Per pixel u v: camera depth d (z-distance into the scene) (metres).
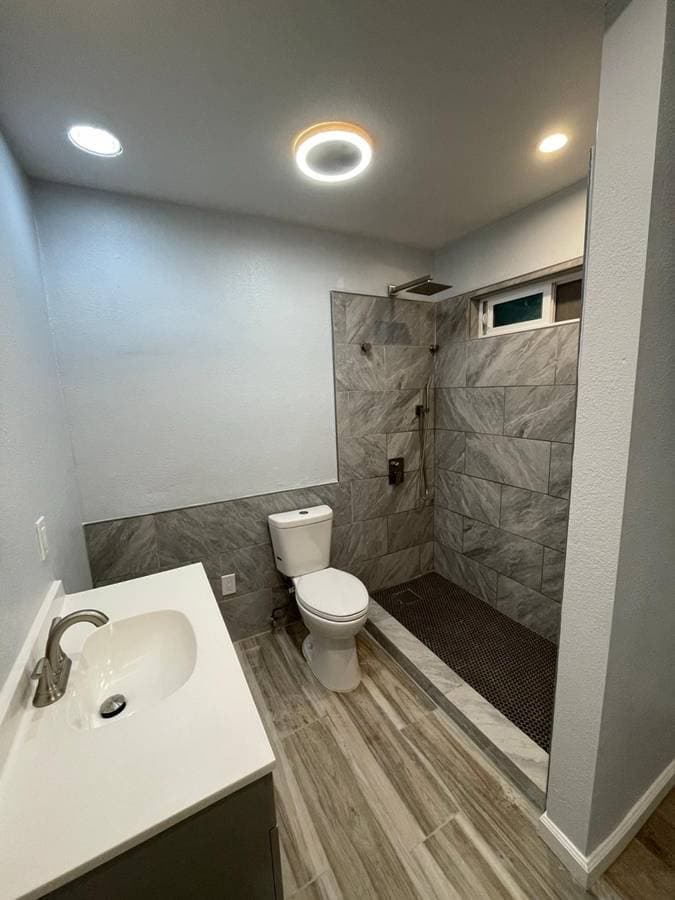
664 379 0.88
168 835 0.61
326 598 1.84
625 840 1.15
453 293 2.45
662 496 0.96
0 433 0.92
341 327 2.26
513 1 0.91
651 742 1.19
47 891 0.53
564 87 1.17
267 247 2.01
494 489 2.33
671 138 0.75
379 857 1.16
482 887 1.08
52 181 1.55
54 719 0.78
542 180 1.70
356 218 2.02
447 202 1.88
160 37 0.95
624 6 0.75
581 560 0.98
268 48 1.00
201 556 2.03
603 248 0.84
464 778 1.39
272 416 2.13
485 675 1.83
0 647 0.79
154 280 1.77
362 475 2.47
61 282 1.60
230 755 0.69
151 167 1.49
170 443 1.90
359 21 0.94
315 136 1.34
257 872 0.71
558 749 1.10
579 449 0.95
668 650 1.14
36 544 1.09
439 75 1.12
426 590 2.64
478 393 2.36
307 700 1.77
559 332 1.88
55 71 1.03
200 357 1.91
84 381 1.68
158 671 1.07
